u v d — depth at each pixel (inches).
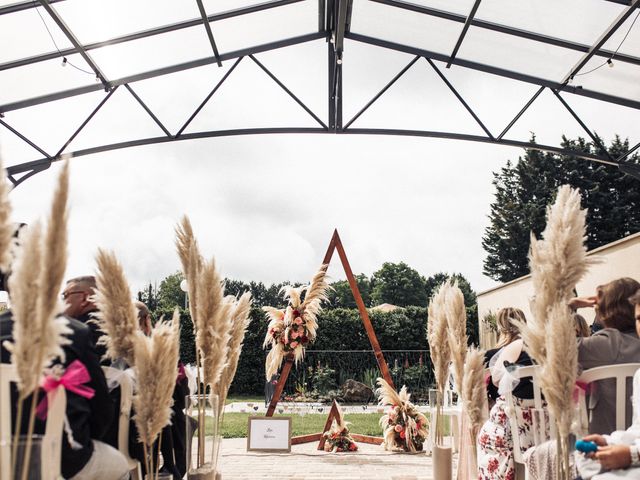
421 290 2164.1
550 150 341.7
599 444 83.7
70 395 93.1
